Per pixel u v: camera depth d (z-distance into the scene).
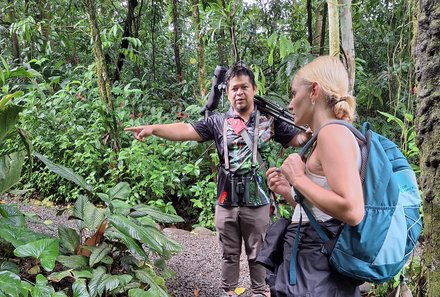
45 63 6.88
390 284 2.44
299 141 2.36
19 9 7.44
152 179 4.76
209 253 3.69
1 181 2.15
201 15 5.17
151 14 7.45
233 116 2.42
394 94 4.20
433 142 1.24
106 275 2.03
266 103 2.42
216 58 7.17
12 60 7.06
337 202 1.11
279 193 1.51
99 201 5.01
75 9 7.21
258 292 2.51
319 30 5.95
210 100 2.69
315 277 1.24
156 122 5.36
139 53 6.70
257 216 2.40
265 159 2.43
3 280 1.58
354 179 1.13
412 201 1.21
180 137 2.42
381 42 6.09
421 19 1.28
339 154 1.15
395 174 1.24
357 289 1.28
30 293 1.81
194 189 4.81
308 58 3.72
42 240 1.88
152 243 2.10
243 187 2.37
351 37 3.12
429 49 1.25
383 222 1.15
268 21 5.82
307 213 1.28
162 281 2.32
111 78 6.91
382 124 5.34
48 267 1.74
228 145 2.39
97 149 5.14
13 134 2.31
